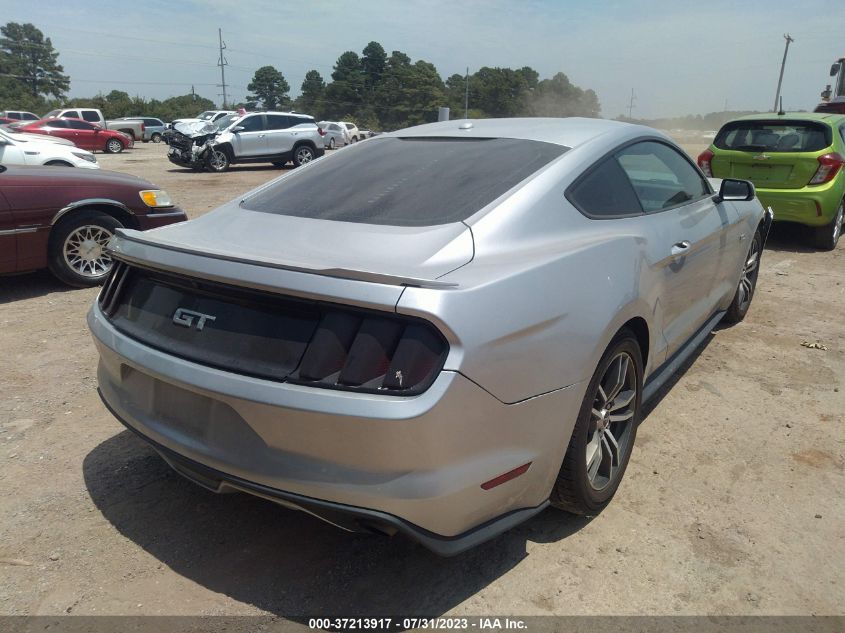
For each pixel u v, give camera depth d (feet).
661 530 8.89
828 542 8.66
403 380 6.27
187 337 7.40
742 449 10.98
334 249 7.78
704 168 26.86
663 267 10.05
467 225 7.93
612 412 9.35
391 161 10.19
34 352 14.67
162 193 20.94
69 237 19.10
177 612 7.36
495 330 6.67
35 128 90.48
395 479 6.45
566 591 7.77
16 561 8.10
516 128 10.61
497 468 6.98
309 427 6.47
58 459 10.43
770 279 21.63
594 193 9.42
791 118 25.34
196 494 9.62
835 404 12.64
